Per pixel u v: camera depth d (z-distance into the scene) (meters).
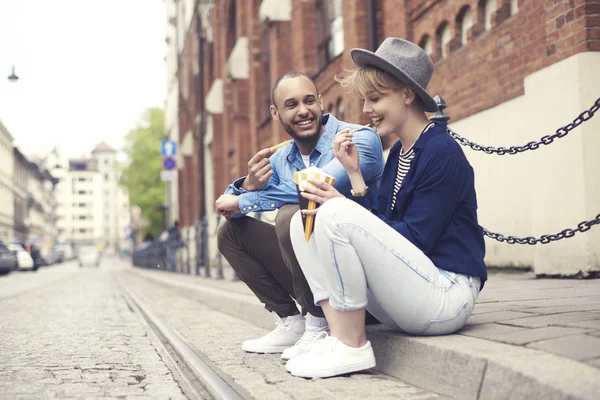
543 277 6.61
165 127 47.59
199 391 3.27
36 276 27.73
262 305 6.19
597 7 6.11
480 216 8.18
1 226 65.75
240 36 19.59
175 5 41.28
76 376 3.78
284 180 3.86
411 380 2.99
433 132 3.14
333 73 12.20
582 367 2.19
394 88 3.16
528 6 7.04
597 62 6.14
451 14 8.66
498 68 7.65
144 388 3.41
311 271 3.22
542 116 6.65
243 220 3.99
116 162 51.97
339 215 2.93
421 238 3.03
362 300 3.06
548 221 6.57
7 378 3.72
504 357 2.47
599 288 5.14
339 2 12.42
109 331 6.14
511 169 7.51
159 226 50.56
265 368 3.60
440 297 2.99
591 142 6.15
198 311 8.16
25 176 85.50
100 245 144.25
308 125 3.64
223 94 22.62
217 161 24.66
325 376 3.13
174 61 42.19
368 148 3.51
